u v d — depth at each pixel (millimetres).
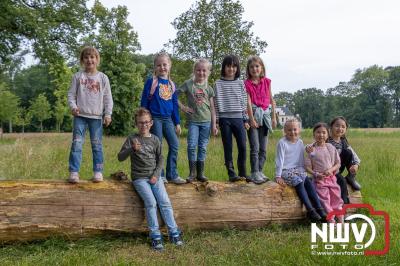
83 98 5082
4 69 25859
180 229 5328
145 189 4988
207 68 5672
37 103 55969
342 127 6449
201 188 5480
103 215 4988
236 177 5770
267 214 5734
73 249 4652
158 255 4566
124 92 30453
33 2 23484
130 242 5000
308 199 5836
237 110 5777
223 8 32469
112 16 31844
